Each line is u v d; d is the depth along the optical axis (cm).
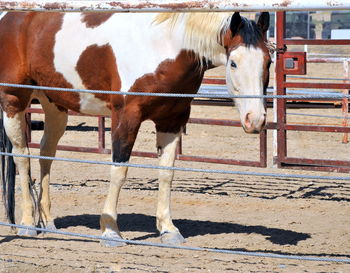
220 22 855
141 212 1162
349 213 1160
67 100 992
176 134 963
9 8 734
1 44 1009
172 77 889
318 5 611
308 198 1276
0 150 1011
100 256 880
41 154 1042
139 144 1867
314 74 3406
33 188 1033
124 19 923
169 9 672
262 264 849
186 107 945
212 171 690
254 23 842
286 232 1029
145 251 909
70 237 991
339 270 827
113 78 922
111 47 919
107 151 1476
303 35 5584
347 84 1269
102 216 945
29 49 989
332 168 1290
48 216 1038
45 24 981
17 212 1138
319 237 999
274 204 1223
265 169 1558
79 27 954
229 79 844
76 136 2003
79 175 1474
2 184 1015
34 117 2350
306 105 2250
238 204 1220
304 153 1750
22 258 867
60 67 967
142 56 894
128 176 1469
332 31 4656
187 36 873
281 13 1285
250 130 816
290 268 834
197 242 966
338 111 2483
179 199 1250
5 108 999
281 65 1309
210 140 1972
